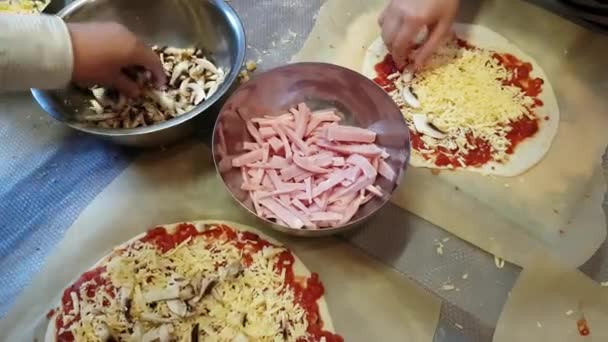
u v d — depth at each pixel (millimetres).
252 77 1104
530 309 927
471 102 1107
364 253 979
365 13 1261
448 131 1087
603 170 1048
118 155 1093
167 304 892
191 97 1085
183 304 888
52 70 908
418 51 1119
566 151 1069
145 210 1027
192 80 1107
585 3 1238
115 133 969
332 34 1235
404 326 911
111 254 974
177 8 1147
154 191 1047
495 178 1043
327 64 1034
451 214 1012
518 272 961
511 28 1224
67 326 911
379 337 902
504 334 907
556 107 1120
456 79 1133
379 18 1159
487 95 1115
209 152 1086
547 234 990
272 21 1260
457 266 969
